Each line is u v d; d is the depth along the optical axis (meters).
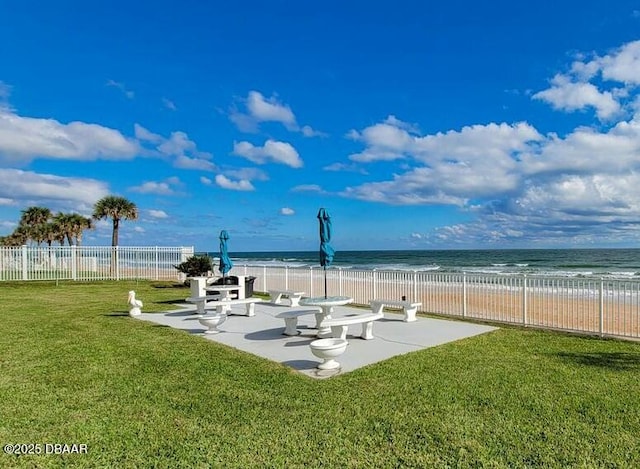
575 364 6.07
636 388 5.04
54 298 14.49
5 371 5.80
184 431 3.97
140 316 10.60
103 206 28.45
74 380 5.43
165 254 22.55
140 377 5.55
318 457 3.47
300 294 12.35
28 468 3.34
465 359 6.36
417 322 9.52
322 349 5.60
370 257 76.12
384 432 3.91
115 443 3.74
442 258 66.69
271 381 5.36
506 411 4.36
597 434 3.84
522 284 9.33
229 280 13.13
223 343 7.57
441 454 3.51
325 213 8.50
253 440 3.77
